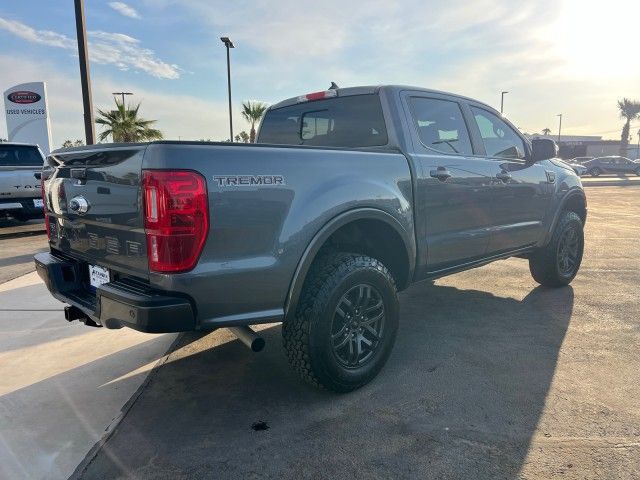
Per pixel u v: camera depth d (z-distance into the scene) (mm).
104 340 4156
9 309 5004
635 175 36594
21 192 9852
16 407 3043
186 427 2809
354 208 3002
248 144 2617
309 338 2867
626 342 3879
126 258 2623
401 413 2896
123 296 2451
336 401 3066
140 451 2580
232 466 2445
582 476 2297
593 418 2783
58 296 3176
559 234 5191
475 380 3285
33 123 19109
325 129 4125
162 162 2326
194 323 2463
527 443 2562
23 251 8398
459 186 3859
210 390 3252
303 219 2744
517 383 3227
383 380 3316
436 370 3453
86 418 2914
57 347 4008
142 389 3275
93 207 2816
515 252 4707
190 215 2355
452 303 5012
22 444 2652
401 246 3461
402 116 3648
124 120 22578
